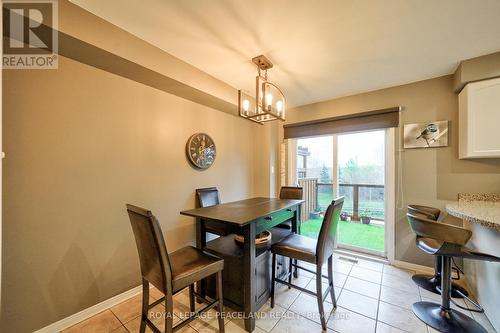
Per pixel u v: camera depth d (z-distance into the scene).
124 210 2.11
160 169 2.46
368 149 3.22
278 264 2.19
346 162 3.42
